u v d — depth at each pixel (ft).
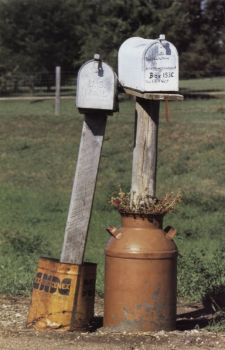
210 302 23.85
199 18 191.72
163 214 19.16
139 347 17.84
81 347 17.83
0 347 17.90
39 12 145.89
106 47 98.73
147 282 18.57
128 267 18.58
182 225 42.65
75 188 19.30
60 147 65.67
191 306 24.47
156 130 19.62
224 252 32.91
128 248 18.58
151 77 18.93
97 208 47.42
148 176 19.49
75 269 18.93
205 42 190.60
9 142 68.03
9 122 74.79
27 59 142.20
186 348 17.81
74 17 144.97
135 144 19.69
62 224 44.45
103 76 18.72
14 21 146.51
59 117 76.33
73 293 18.89
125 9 98.43
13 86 133.90
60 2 146.41
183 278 27.14
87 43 101.86
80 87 18.72
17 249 36.52
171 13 99.81
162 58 18.95
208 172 55.62
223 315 21.66
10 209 48.80
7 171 60.70
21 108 95.55
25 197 52.60
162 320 18.89
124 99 92.07
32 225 44.04
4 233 40.09
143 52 18.80
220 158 58.23
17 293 26.02
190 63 173.47
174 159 59.11
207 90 118.21
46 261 19.33
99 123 19.20
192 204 48.19
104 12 101.19
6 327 19.93
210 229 41.91
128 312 18.71
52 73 138.51
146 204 19.04
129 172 56.95
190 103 91.25
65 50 143.95
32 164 62.13
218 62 184.44
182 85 136.87
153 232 18.85
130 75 19.38
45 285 19.16
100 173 57.00
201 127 66.80
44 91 134.21
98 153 19.27
